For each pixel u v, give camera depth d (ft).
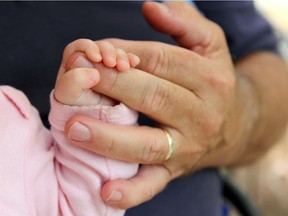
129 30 1.60
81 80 1.00
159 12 1.28
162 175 1.22
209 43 1.34
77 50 1.04
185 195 1.47
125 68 1.05
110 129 1.06
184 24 1.30
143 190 1.15
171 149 1.19
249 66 1.85
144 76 1.09
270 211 2.88
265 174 3.15
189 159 1.28
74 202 1.10
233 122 1.41
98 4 1.61
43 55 1.45
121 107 1.08
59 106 1.04
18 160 1.06
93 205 1.11
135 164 1.15
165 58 1.16
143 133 1.11
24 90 1.40
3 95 1.12
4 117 1.09
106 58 1.03
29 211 1.04
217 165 1.58
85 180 1.10
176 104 1.16
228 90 1.28
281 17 4.27
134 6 1.69
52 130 1.10
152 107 1.13
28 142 1.08
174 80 1.18
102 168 1.10
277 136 1.86
